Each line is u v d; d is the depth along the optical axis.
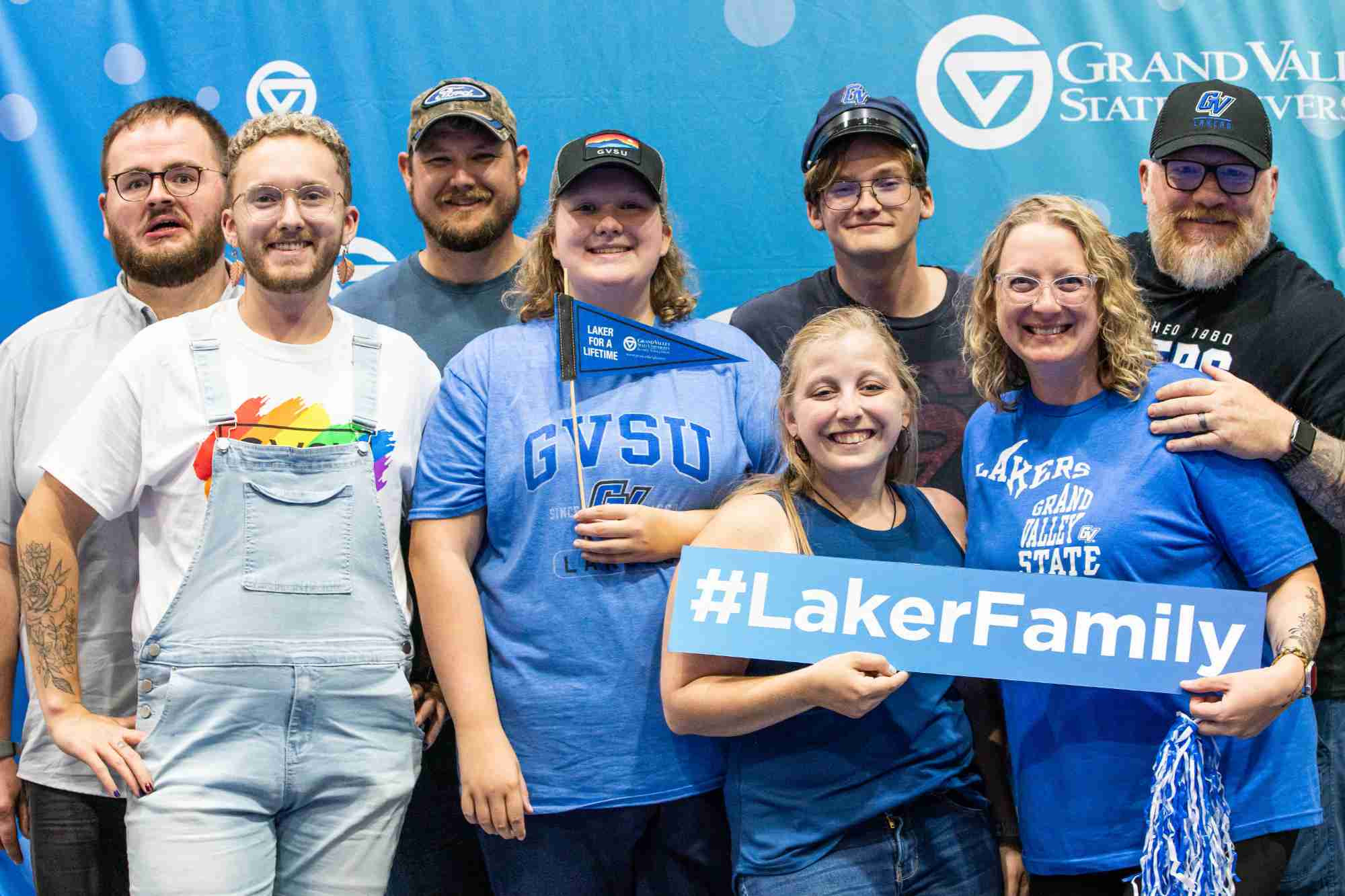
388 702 1.95
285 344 1.99
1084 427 1.85
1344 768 2.11
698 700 1.79
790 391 1.92
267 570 1.89
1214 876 1.65
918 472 2.35
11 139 2.70
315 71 2.75
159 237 2.24
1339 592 2.10
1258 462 1.80
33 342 2.24
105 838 2.19
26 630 1.97
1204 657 1.71
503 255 2.53
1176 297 2.20
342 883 1.92
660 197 2.07
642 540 1.91
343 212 2.02
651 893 1.97
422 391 2.11
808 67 2.76
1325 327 2.08
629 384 2.02
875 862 1.78
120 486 1.95
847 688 1.68
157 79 2.74
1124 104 2.75
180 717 1.85
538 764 1.93
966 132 2.76
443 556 1.99
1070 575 1.78
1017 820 1.99
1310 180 2.72
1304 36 2.72
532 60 2.76
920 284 2.47
